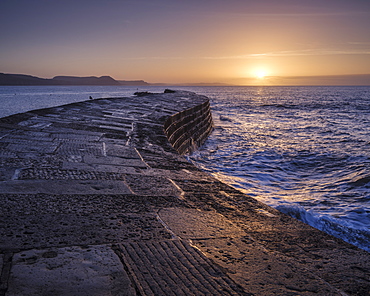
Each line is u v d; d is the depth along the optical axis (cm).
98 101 1298
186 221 287
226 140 1623
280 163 1077
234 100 7244
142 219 283
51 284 181
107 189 359
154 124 889
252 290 189
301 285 196
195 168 517
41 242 228
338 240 266
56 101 7162
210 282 195
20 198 308
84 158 486
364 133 1975
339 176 905
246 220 302
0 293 170
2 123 677
